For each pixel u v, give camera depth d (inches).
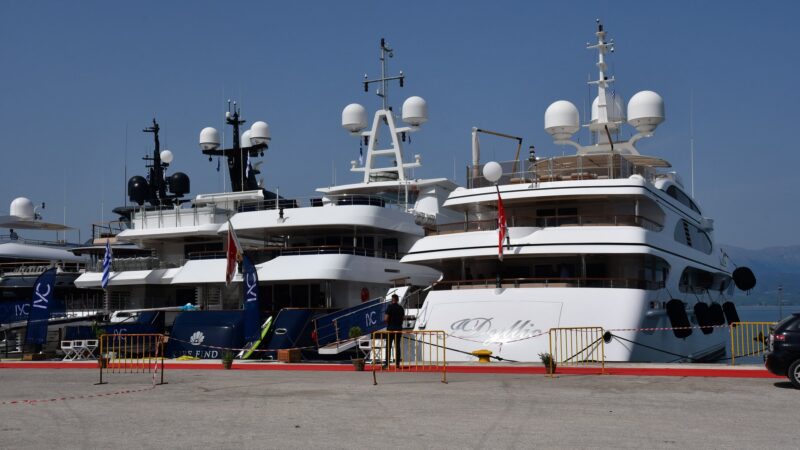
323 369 1031.0
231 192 1878.7
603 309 1121.4
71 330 1416.1
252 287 1317.7
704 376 855.1
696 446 452.1
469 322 1161.4
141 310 1624.0
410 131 1862.7
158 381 858.8
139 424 546.3
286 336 1358.3
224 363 1066.1
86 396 728.3
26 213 2069.4
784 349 708.7
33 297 1337.4
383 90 1897.1
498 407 614.5
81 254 2086.6
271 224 1581.0
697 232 1574.8
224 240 1753.2
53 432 517.7
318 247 1524.4
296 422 546.3
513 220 1261.1
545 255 1213.1
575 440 471.5
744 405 617.9
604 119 1600.6
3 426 546.6
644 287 1201.4
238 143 1951.3
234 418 567.8
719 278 1807.3
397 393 714.8
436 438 481.1
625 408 605.3
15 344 1534.2
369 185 1819.6
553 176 1301.7
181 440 482.6
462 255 1235.2
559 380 822.5
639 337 1125.1
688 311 1437.0
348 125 1894.7
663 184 1416.1
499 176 1289.4
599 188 1231.5
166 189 2138.3
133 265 1748.3
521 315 1139.9
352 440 476.4
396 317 981.2
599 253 1174.3
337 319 1347.2
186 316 1407.5
